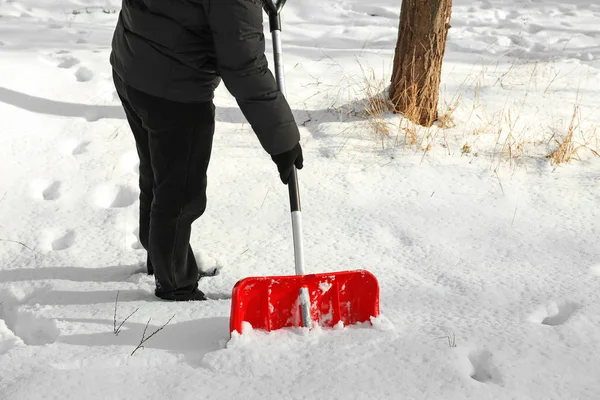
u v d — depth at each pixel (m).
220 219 3.89
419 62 4.85
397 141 4.72
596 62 6.55
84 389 2.29
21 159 4.43
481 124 5.02
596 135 4.89
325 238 3.69
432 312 2.88
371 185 4.27
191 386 2.30
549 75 6.00
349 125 4.95
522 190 4.22
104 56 5.89
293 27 7.75
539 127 4.99
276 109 2.51
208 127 2.68
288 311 2.69
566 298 2.99
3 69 5.26
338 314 2.69
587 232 3.73
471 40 7.46
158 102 2.57
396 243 3.65
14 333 2.89
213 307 2.89
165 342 2.61
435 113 5.01
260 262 3.42
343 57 6.25
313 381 2.33
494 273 3.28
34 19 7.51
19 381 2.32
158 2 2.41
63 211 3.97
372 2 9.35
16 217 3.90
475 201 4.09
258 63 2.42
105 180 4.28
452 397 2.25
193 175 2.73
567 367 2.43
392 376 2.36
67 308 2.93
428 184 4.28
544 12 9.19
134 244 3.65
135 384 2.33
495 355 2.49
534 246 3.58
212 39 2.50
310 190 4.21
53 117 4.88
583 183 4.32
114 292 3.08
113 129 4.80
